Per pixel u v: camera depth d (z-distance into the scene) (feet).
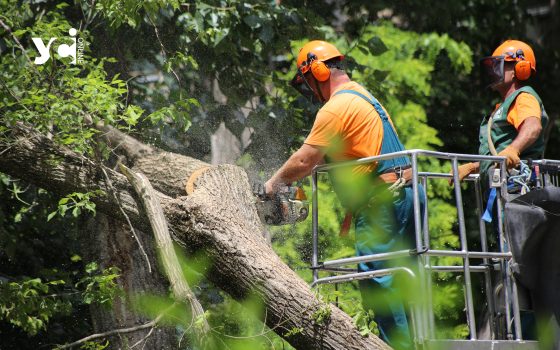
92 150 40.68
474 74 88.69
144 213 39.93
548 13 97.45
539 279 33.91
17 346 53.31
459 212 34.55
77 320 53.93
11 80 40.63
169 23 55.47
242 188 41.73
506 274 35.58
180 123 49.37
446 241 69.77
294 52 68.08
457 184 34.88
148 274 47.67
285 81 60.44
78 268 56.85
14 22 44.21
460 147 84.79
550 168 37.78
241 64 59.82
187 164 45.52
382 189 36.29
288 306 36.14
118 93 40.78
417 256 33.35
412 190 35.94
